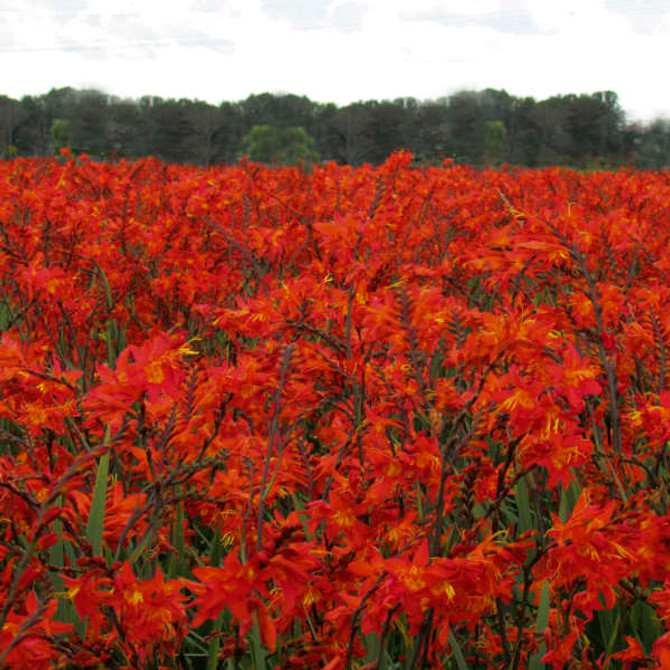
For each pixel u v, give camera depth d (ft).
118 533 6.70
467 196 25.99
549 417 6.24
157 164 45.47
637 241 14.10
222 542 7.93
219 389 7.54
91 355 16.66
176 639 6.37
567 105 332.39
